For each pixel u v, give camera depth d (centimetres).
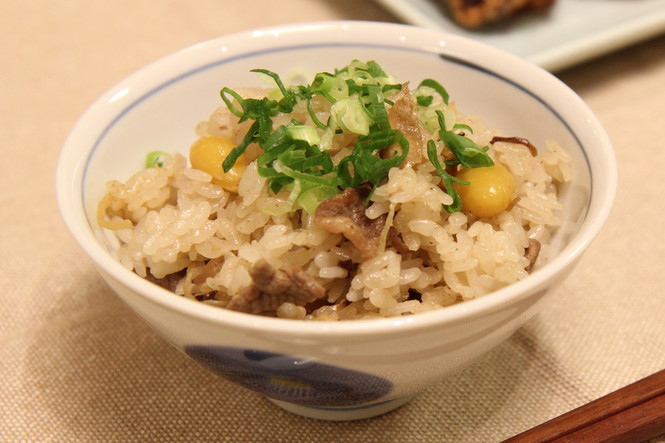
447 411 26
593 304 29
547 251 25
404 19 39
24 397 27
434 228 24
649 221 31
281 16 43
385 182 24
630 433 24
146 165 28
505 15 39
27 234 32
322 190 24
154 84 28
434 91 28
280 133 25
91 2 46
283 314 23
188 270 25
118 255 25
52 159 35
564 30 39
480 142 27
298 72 30
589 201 25
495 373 27
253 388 23
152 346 28
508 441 24
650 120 36
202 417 26
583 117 26
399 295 24
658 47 40
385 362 22
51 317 29
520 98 28
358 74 27
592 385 27
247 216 25
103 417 26
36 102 38
